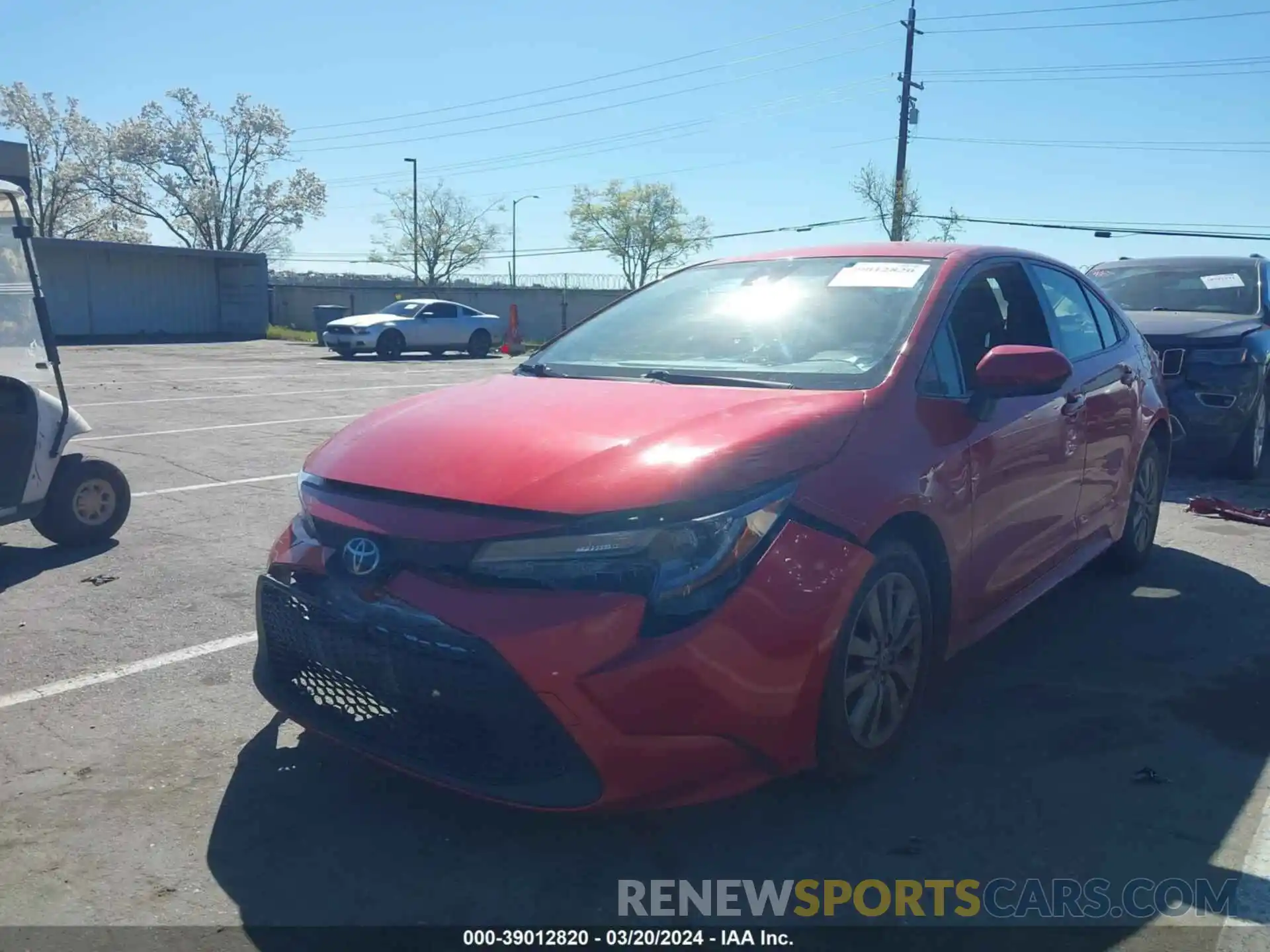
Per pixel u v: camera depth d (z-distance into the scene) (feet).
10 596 17.99
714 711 9.36
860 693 10.90
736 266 15.56
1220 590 18.24
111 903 9.35
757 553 9.68
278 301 142.92
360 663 9.88
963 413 12.42
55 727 12.84
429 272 212.23
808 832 10.52
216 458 31.37
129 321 116.16
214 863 9.97
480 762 9.55
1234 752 12.19
